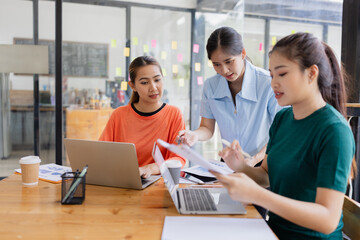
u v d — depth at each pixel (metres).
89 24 4.16
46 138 3.90
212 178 1.30
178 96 4.37
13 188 1.20
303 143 0.94
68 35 4.11
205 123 1.79
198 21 4.23
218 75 1.69
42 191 1.16
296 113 0.99
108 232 0.81
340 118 0.88
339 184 0.79
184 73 4.40
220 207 0.97
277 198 0.77
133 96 1.71
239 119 1.62
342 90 0.97
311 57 0.87
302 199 0.94
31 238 0.77
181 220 0.88
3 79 3.88
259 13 4.20
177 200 1.03
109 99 4.10
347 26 2.01
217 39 1.37
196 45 4.21
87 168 1.16
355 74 1.97
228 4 4.19
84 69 4.19
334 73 0.96
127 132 1.67
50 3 3.99
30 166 1.21
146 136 1.65
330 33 4.16
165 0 4.16
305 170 0.93
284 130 1.06
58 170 1.46
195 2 4.21
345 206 1.02
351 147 0.83
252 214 0.94
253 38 4.23
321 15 4.17
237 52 1.38
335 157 0.81
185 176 1.36
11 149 4.00
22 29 3.97
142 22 4.30
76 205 1.01
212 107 1.70
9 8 3.90
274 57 0.90
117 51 4.27
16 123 3.99
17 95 4.00
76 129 3.95
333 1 4.09
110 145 1.15
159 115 1.65
